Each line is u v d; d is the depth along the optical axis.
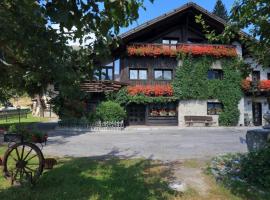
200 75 27.67
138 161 10.26
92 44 3.99
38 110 40.97
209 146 14.42
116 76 27.12
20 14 3.23
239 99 28.14
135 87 26.50
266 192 6.96
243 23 6.12
